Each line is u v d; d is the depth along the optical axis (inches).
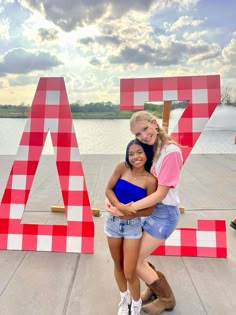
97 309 69.3
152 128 58.5
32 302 71.7
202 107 98.1
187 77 98.0
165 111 110.7
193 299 73.9
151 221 62.7
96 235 114.7
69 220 100.1
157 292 67.6
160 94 99.0
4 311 68.2
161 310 67.6
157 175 58.4
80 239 99.7
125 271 59.6
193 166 285.3
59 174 100.7
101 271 87.3
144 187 57.6
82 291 76.8
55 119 100.8
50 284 80.0
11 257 96.2
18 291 76.4
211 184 206.7
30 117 101.6
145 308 67.9
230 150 398.0
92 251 99.1
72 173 100.3
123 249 59.9
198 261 94.8
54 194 181.0
